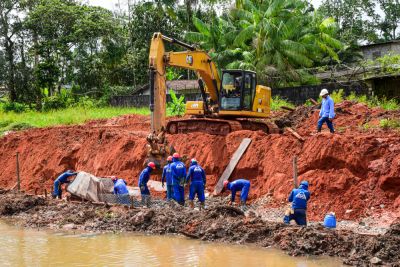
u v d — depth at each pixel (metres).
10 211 17.70
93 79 53.03
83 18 51.66
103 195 17.50
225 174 18.55
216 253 12.29
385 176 15.19
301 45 39.34
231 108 21.28
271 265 11.25
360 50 49.72
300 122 24.83
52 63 48.81
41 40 53.25
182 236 14.09
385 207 14.84
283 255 12.02
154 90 18.28
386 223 14.20
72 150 24.66
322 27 42.78
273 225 13.44
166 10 51.91
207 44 43.12
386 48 47.88
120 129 25.38
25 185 24.36
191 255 12.16
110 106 45.19
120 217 15.65
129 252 12.55
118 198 17.06
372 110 23.38
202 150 19.98
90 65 52.59
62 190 21.72
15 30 52.78
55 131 26.66
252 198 17.44
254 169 18.30
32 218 16.64
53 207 17.61
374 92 29.33
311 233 12.42
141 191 17.19
